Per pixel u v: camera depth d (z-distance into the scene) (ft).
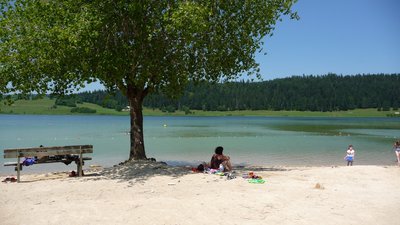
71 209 34.17
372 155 111.45
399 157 89.20
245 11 62.90
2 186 47.60
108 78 60.08
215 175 52.01
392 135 204.13
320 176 53.31
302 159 99.81
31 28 52.95
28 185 48.06
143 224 29.96
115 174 55.83
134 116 68.59
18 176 51.93
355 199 38.29
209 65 64.54
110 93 68.80
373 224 30.53
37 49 52.16
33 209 34.73
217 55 61.87
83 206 35.14
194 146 133.59
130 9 53.42
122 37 58.70
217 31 60.64
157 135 192.24
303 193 40.22
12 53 53.06
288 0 63.16
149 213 32.55
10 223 30.83
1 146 131.44
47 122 375.66
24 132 214.28
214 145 137.49
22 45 52.54
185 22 52.19
